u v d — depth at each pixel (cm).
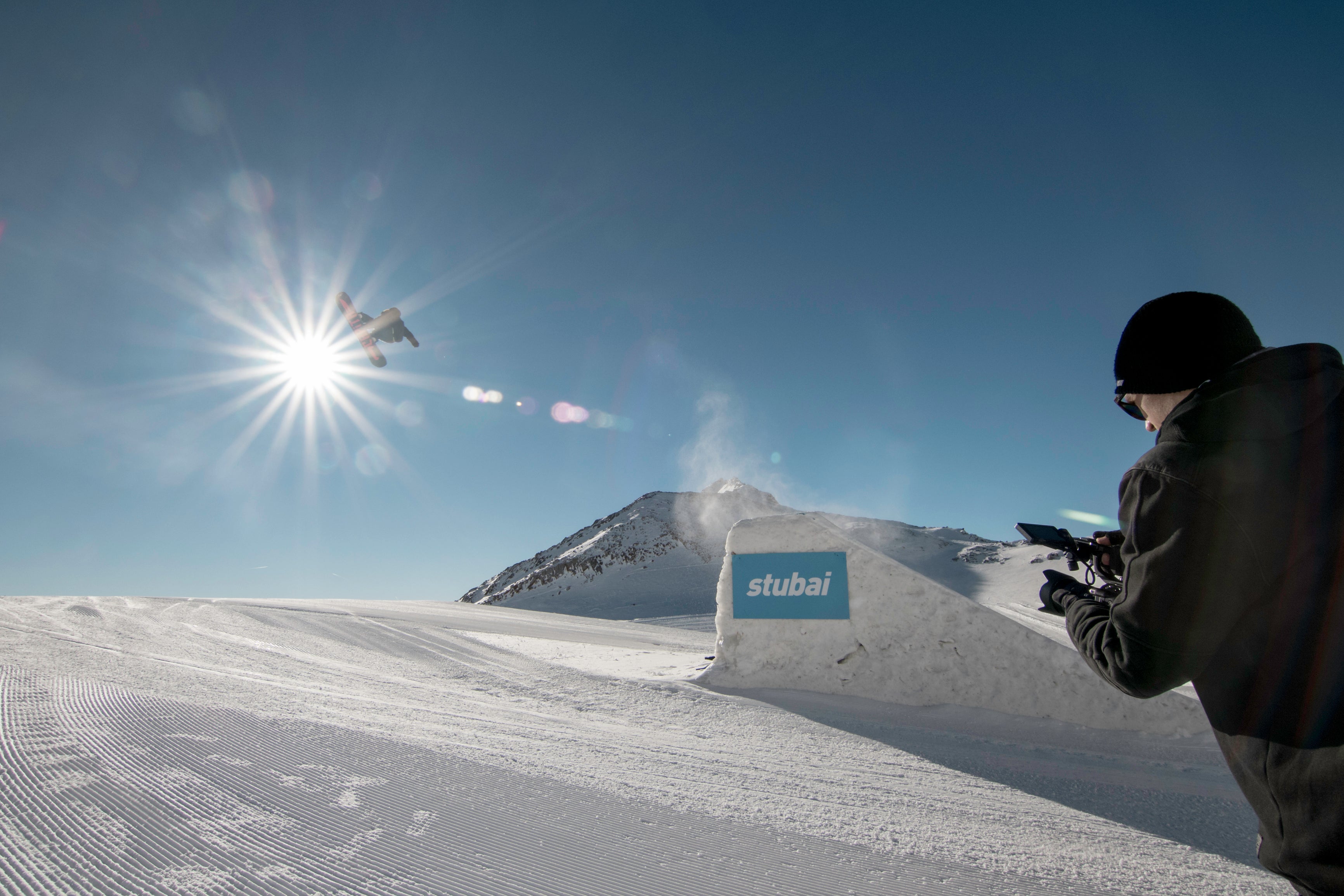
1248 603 95
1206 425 104
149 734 243
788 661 647
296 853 169
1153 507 104
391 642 786
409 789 222
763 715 551
